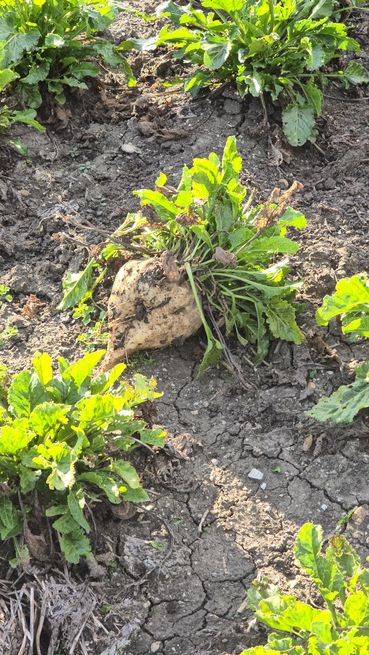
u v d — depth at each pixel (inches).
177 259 94.7
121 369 84.2
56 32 115.1
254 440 90.5
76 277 98.7
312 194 110.7
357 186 111.4
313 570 77.2
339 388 90.7
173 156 113.0
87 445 81.4
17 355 96.1
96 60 122.3
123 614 79.8
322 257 102.8
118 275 95.3
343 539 79.7
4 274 102.8
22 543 80.6
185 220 92.5
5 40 112.8
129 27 129.0
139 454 88.1
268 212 93.2
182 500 86.5
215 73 117.6
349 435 90.1
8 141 112.4
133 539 83.2
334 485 87.5
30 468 81.0
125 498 82.7
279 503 86.5
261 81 113.5
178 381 94.7
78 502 79.8
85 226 104.7
